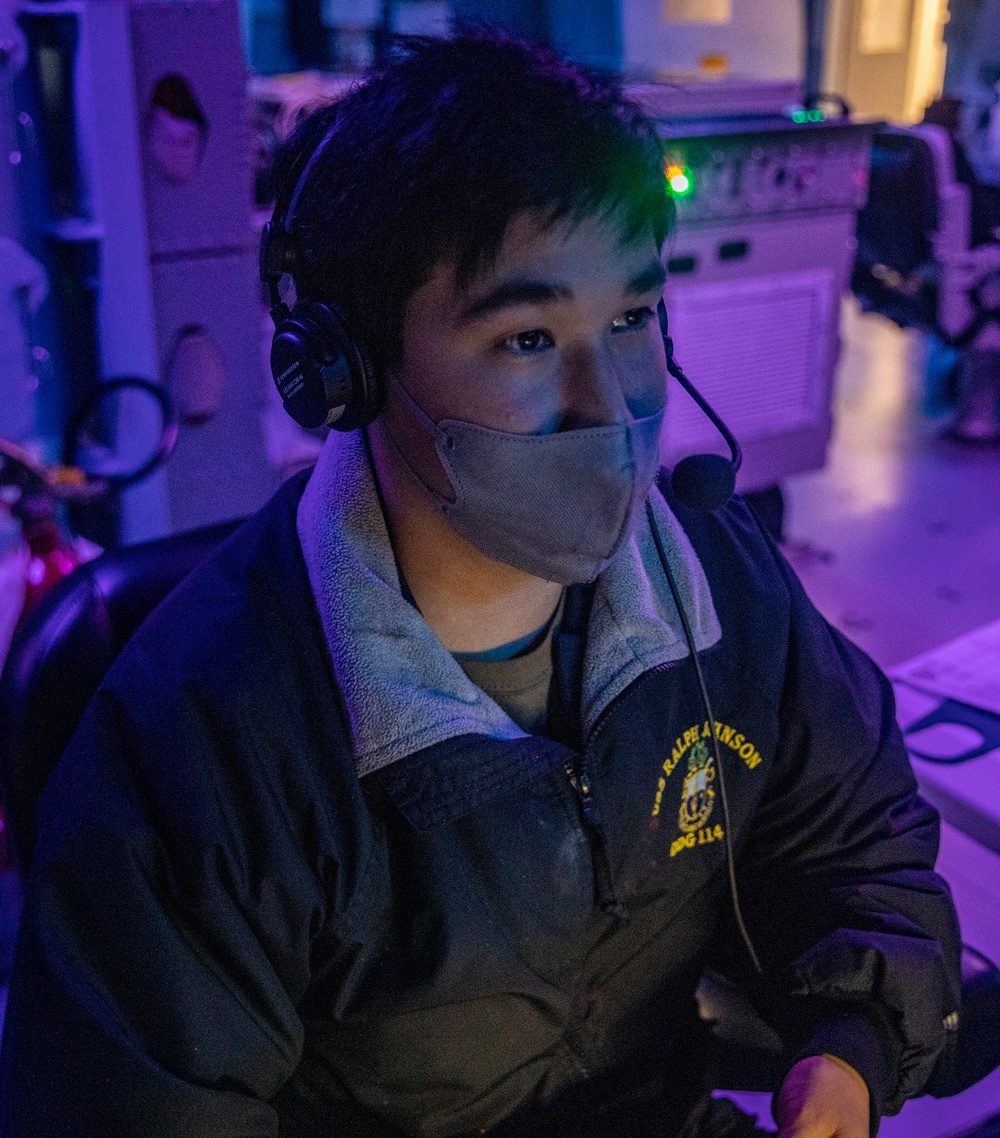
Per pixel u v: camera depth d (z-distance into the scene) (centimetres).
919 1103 101
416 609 77
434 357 66
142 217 216
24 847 91
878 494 339
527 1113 86
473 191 61
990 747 115
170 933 69
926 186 317
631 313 68
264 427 248
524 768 76
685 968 90
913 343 472
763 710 87
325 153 67
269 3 319
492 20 73
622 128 63
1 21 200
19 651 93
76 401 237
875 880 88
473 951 76
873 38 498
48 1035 67
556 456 67
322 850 72
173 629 76
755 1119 95
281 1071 73
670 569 86
